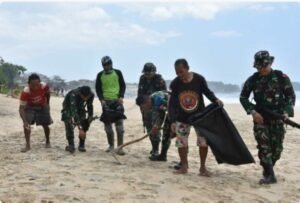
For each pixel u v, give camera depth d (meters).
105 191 6.55
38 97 10.13
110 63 9.77
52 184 6.82
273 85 7.54
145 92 9.45
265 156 7.73
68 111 9.98
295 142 12.91
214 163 9.41
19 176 7.34
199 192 6.85
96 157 9.36
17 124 15.45
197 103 7.88
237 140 7.85
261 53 7.51
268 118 7.63
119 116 9.85
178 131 7.97
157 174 7.82
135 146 11.27
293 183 7.97
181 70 7.77
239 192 7.13
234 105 30.16
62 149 10.36
